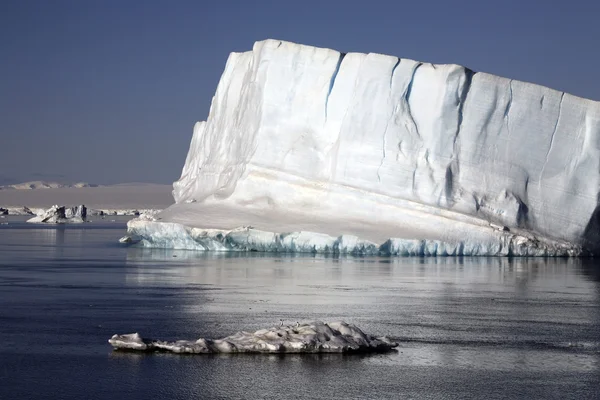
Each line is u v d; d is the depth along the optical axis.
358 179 131.25
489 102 130.12
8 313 65.50
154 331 57.25
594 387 43.84
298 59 141.50
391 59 133.12
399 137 131.00
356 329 53.81
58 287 83.12
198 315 64.19
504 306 71.56
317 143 138.12
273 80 142.38
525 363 49.09
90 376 44.59
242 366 46.72
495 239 123.62
